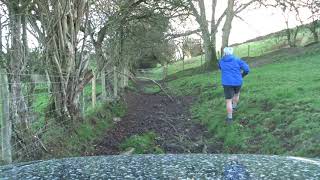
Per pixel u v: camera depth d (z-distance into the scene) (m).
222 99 15.34
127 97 21.55
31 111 7.48
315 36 36.00
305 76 16.98
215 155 1.98
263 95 13.23
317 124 9.18
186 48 36.84
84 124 10.38
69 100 9.71
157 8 15.90
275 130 9.75
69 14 9.77
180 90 24.08
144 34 20.09
